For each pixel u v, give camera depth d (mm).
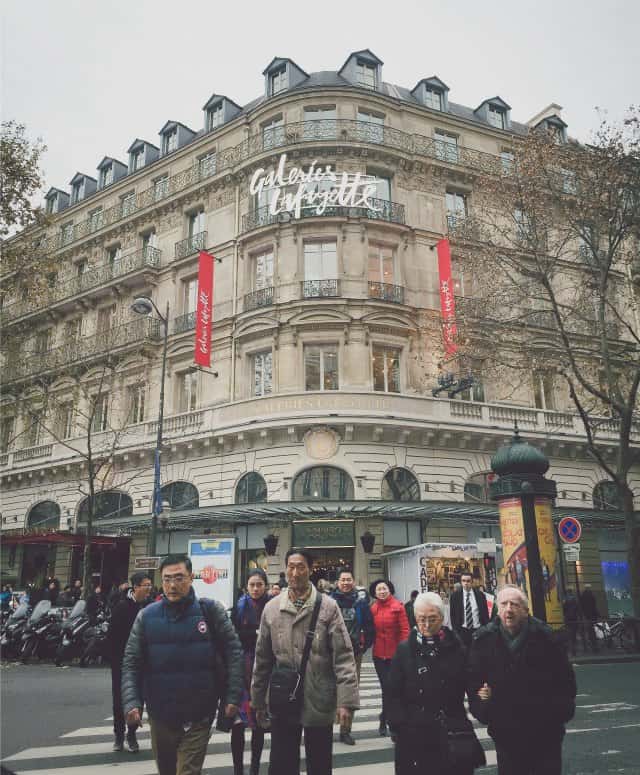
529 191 20047
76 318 33750
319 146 26500
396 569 20578
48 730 7984
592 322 20719
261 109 28562
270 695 4344
